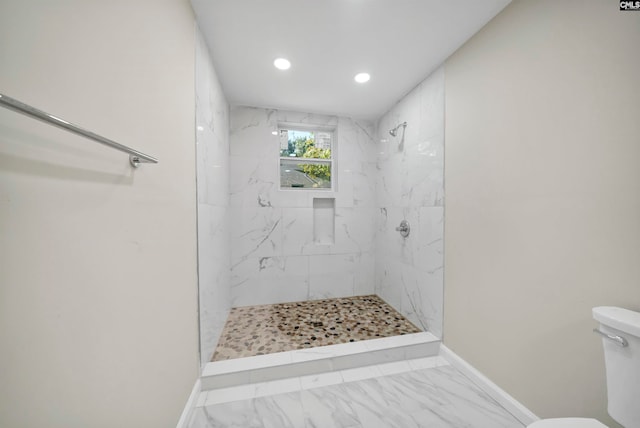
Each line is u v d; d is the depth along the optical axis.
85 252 0.52
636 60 0.73
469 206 1.37
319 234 2.50
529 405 1.06
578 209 0.88
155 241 0.81
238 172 2.21
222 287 1.79
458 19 1.21
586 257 0.86
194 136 1.17
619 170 0.77
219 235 1.69
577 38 0.87
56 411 0.45
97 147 0.55
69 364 0.48
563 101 0.92
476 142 1.32
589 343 0.86
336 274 2.47
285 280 2.35
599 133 0.82
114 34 0.61
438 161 1.62
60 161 0.46
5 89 0.36
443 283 1.59
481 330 1.30
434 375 1.41
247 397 1.24
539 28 1.00
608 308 0.77
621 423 0.71
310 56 1.50
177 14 0.97
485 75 1.26
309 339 1.67
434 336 1.67
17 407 0.38
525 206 1.06
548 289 0.98
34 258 0.41
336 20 1.21
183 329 1.04
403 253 2.05
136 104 0.70
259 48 1.42
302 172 2.51
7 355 0.37
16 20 0.38
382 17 1.19
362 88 1.90
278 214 2.32
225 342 1.63
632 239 0.75
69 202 0.48
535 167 1.02
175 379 0.96
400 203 2.10
